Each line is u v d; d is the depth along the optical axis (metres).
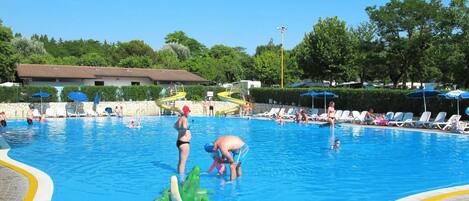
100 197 10.82
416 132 26.69
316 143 22.12
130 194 11.13
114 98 48.03
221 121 38.97
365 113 33.41
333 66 50.88
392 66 45.94
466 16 42.00
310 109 40.03
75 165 15.40
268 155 17.98
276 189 11.77
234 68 87.81
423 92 30.34
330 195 11.12
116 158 17.08
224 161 13.05
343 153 18.47
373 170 14.45
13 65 47.84
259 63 76.19
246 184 12.31
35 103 42.91
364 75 56.94
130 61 80.50
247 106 46.06
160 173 13.89
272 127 32.28
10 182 11.52
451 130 26.53
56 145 21.39
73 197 10.77
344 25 52.06
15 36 88.81
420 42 42.88
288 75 74.75
